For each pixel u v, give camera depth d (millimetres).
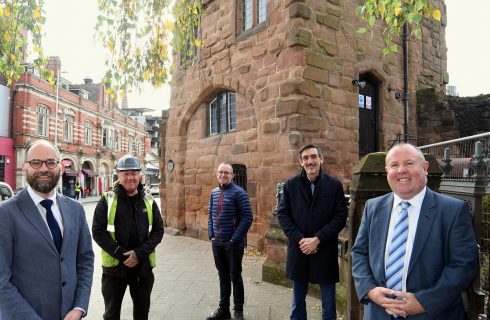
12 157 28422
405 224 2240
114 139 44594
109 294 3475
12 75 5422
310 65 7215
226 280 4477
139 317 3666
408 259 2164
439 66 11531
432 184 3377
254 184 8234
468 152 6109
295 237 3621
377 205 2469
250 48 8305
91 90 42375
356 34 8375
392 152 2320
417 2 3090
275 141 7410
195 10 6387
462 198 3838
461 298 2258
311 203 3668
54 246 2400
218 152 9625
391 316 2197
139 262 3568
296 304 3709
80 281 2580
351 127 7980
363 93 8977
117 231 3492
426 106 10141
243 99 8633
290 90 7121
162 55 5887
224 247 4453
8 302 2156
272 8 7680
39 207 2445
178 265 7277
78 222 2646
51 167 2443
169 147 11891
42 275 2318
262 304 4906
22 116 28656
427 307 1984
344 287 4727
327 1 7656
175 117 11539
